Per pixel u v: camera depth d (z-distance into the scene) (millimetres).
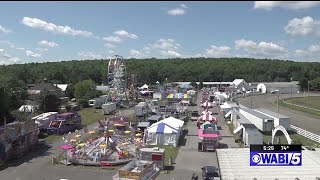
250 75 191250
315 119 63438
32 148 41625
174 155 37906
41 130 51469
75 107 81750
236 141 44219
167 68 197625
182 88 126688
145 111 70188
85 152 36969
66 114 54656
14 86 69562
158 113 68688
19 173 31938
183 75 185250
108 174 31453
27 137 40531
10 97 54094
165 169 32469
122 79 87500
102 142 38438
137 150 37281
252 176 19750
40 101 69938
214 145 39812
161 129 43625
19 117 52031
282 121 49219
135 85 125812
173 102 92250
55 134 50781
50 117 53500
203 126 42938
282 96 123375
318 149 24953
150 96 117875
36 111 68062
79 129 55812
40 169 33219
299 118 64938
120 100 86938
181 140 46438
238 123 49156
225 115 66750
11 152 37062
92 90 97562
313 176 19422
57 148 42188
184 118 65375
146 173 26469
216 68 196375
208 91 132750
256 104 94312
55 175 31203
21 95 73125
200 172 31438
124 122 54531
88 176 30828
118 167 33781
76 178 30203
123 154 36000
